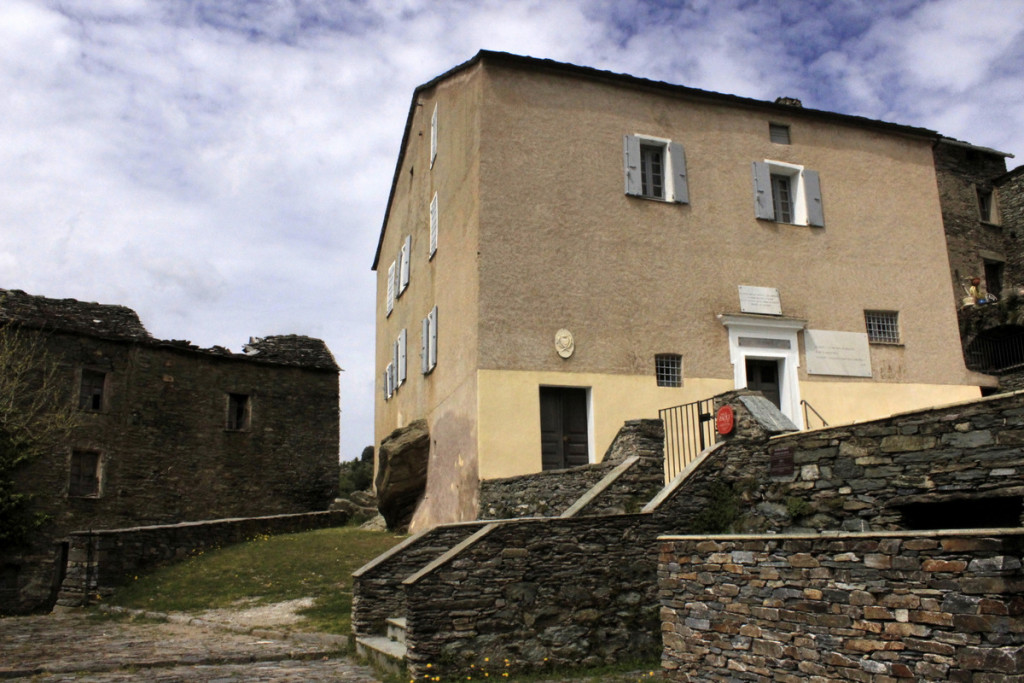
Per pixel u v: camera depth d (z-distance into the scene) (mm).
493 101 15508
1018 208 22359
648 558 9430
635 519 9477
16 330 19828
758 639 6844
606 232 15711
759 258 16828
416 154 21125
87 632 11422
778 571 6742
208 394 23391
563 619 8914
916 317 17812
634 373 15195
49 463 19734
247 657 9211
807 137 18109
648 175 16781
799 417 16156
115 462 20984
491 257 14727
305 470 24719
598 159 16047
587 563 9172
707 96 17172
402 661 8383
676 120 17000
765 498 9391
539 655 8695
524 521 9055
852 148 18438
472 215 15250
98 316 21578
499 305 14555
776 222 17219
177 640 10453
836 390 16625
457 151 16750
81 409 20672
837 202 17875
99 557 14375
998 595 5125
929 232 18562
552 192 15477
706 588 7496
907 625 5656
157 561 15414
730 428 10016
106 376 21344
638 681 7898
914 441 7938
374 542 16188
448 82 17828
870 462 8320
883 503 8141
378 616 9906
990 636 5137
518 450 14000
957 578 5383
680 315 15852
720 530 9594
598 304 15281
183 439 22547
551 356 14688
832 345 16875
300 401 25219
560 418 14766
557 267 15156
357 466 39531
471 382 14461
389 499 17734
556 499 12031
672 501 9656
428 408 17938
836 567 6242
